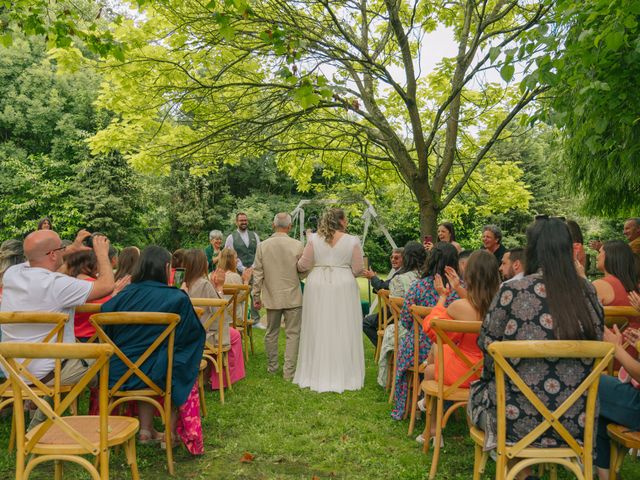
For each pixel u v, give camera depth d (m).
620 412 3.07
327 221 6.10
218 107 8.91
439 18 9.22
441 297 4.10
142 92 8.04
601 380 3.22
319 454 4.02
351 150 9.35
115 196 23.55
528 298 2.59
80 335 4.48
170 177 27.75
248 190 31.95
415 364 4.49
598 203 9.34
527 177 27.33
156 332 3.73
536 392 2.54
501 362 2.46
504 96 10.36
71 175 23.91
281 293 6.39
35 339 3.63
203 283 5.50
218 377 5.62
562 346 2.38
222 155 9.25
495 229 6.93
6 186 22.17
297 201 31.03
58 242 3.92
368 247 29.81
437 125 8.32
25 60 23.98
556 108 4.80
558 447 2.57
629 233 6.02
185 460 3.90
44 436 2.85
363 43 8.94
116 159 23.47
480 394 2.90
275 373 6.66
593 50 4.19
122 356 3.55
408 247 6.02
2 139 24.34
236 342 6.27
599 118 4.61
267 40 5.06
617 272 4.10
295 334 6.43
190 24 7.24
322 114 10.05
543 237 2.64
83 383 2.66
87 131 23.81
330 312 5.96
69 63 7.52
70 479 3.55
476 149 11.52
